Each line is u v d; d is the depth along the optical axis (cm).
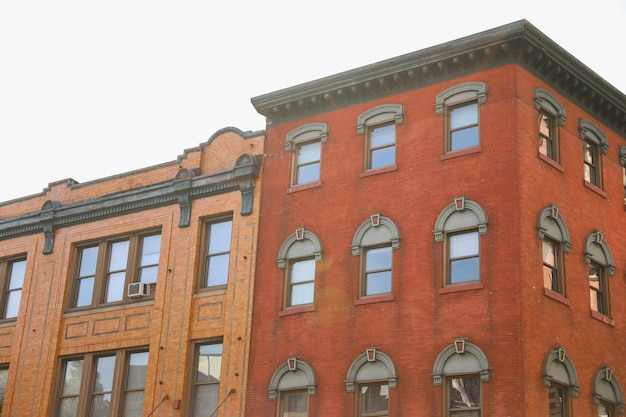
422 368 2680
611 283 3019
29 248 3762
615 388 2903
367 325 2830
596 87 3105
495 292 2630
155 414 3156
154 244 3447
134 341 3312
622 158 3266
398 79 3025
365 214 2967
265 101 3278
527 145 2788
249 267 3156
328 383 2844
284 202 3164
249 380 3014
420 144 2933
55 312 3556
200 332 3183
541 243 2738
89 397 3366
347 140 3103
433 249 2786
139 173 3597
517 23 2789
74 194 3753
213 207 3316
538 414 2528
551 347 2655
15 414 3494
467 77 2914
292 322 2991
